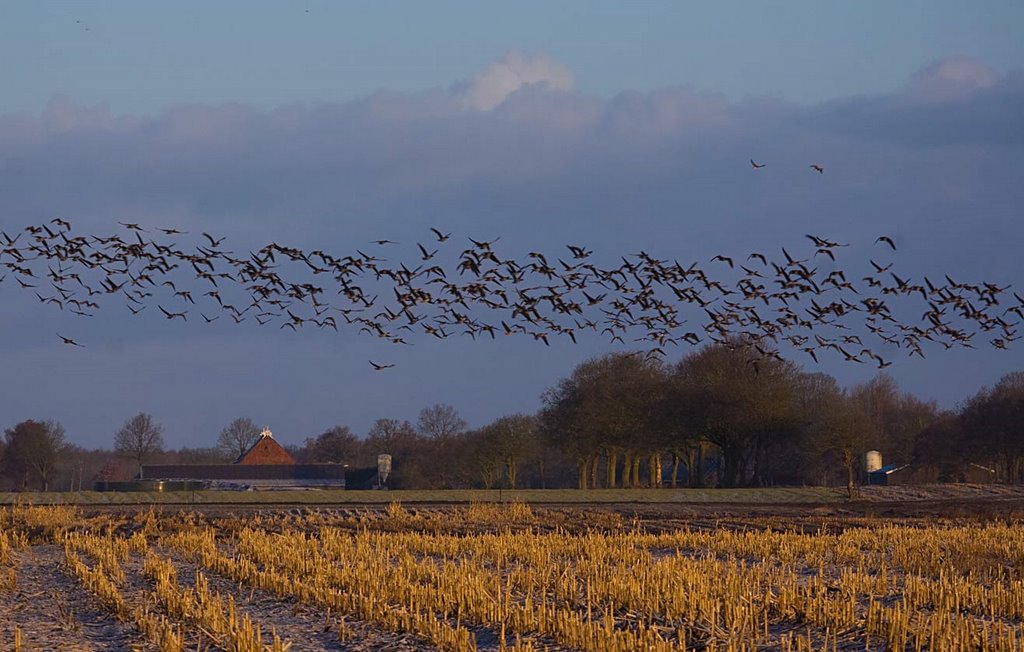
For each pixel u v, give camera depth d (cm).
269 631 2056
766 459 10069
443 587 2336
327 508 5888
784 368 8519
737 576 2445
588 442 9162
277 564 2981
